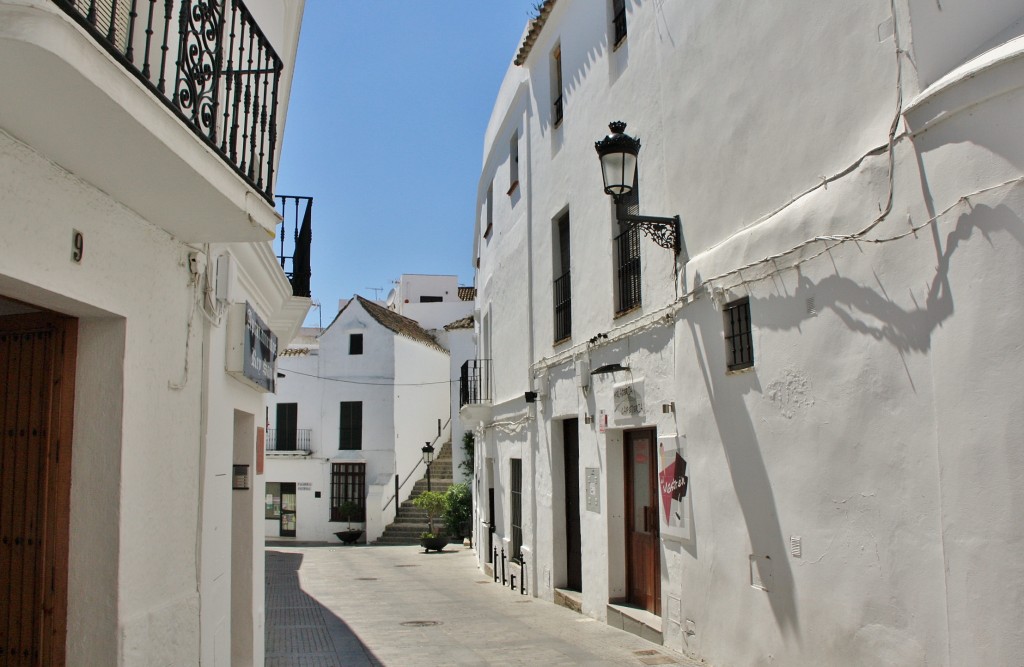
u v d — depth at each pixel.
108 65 3.12
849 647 5.05
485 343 18.50
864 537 4.95
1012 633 3.77
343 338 33.19
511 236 15.07
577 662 7.39
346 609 12.25
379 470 32.00
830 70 5.44
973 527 4.02
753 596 6.20
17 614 4.11
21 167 3.42
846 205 5.19
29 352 4.28
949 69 4.41
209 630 5.55
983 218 4.04
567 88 11.55
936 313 4.36
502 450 15.75
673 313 7.74
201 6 4.24
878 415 4.84
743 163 6.56
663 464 7.95
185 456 5.14
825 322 5.38
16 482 4.18
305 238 8.48
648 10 8.67
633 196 9.05
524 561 13.45
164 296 4.83
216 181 4.16
